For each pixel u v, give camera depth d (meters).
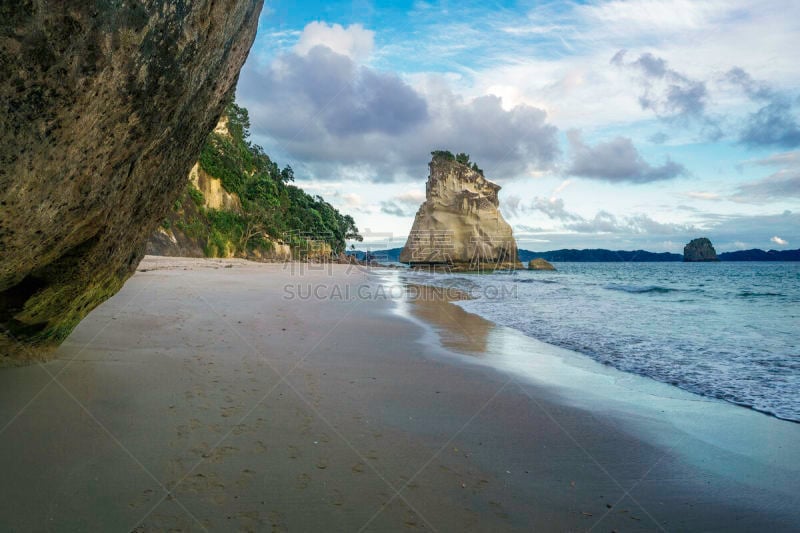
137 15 2.21
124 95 2.43
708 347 7.86
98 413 3.45
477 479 2.98
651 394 5.17
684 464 3.39
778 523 2.67
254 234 42.69
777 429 4.15
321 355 6.08
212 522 2.31
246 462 2.95
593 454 3.50
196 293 11.59
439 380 5.34
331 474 2.90
